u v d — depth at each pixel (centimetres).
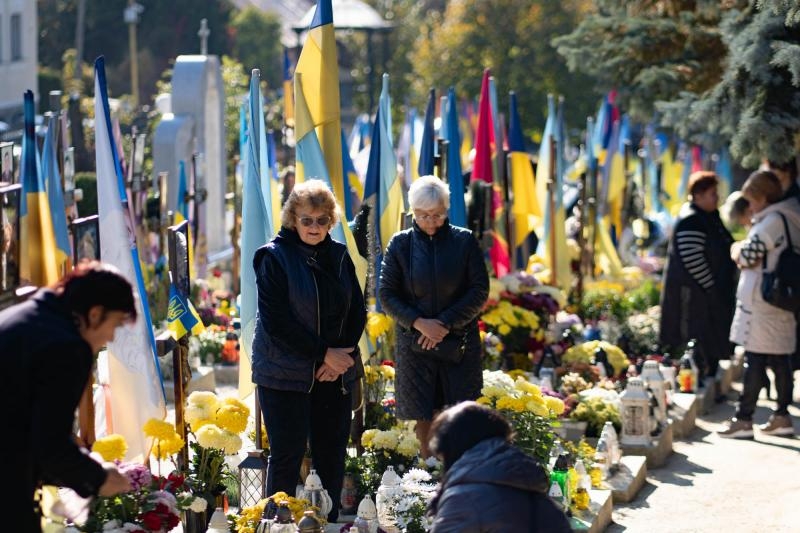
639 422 1000
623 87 1509
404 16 4962
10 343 447
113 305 464
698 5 1365
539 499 483
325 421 708
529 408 789
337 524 716
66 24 4897
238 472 741
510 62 4000
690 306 1238
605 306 1490
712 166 2347
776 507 887
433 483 761
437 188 779
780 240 1061
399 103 4450
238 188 1645
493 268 1288
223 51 4912
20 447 450
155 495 610
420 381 790
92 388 694
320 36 850
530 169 1375
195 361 1251
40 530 469
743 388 1109
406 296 790
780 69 1089
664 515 864
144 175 1402
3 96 3512
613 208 1838
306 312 680
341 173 867
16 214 716
